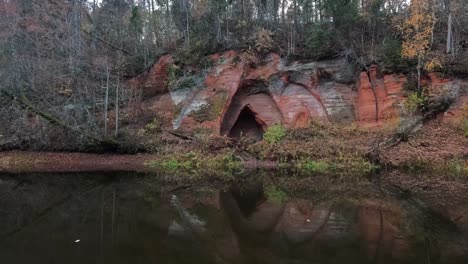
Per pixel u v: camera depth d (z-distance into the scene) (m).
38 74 20.62
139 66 25.20
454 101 19.09
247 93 23.61
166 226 8.27
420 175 15.84
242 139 21.23
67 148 21.09
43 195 12.16
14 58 19.05
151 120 22.86
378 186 13.44
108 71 23.00
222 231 7.89
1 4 21.66
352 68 22.16
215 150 20.62
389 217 8.88
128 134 21.56
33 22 22.44
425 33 19.67
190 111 22.62
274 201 11.10
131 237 7.39
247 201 11.15
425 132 18.89
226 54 23.33
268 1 25.44
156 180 15.28
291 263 5.94
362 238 7.23
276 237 7.42
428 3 21.02
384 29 23.14
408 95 19.97
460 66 19.42
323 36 22.50
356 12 23.41
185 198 11.61
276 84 22.91
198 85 23.16
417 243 6.86
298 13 25.47
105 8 28.48
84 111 22.02
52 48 22.33
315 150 19.28
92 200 11.24
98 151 20.95
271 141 20.81
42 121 21.23
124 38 27.27
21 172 17.34
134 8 26.78
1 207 10.31
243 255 6.38
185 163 19.33
